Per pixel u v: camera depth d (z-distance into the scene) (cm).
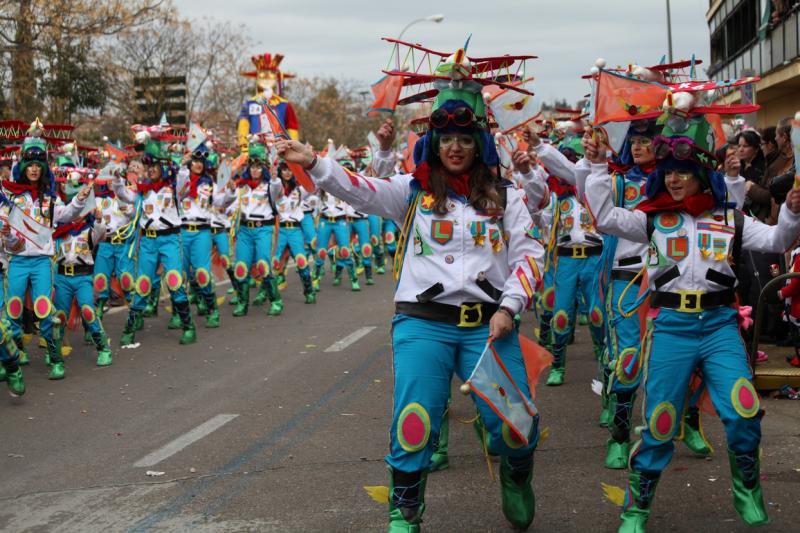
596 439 698
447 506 555
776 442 663
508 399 452
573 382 913
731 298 489
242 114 2683
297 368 1024
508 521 513
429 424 446
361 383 934
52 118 2955
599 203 495
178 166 1299
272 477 625
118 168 1181
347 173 458
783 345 966
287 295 1752
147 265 1212
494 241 461
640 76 628
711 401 496
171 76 3875
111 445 724
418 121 632
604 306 650
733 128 977
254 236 1471
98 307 1246
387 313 1463
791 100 2614
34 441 744
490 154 467
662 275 489
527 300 452
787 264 995
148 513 560
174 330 1335
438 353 454
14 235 963
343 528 523
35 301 978
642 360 499
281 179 1584
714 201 492
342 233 1816
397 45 499
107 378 1000
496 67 542
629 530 480
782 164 956
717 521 514
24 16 2489
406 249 470
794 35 2181
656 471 479
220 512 558
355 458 664
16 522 554
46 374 1030
